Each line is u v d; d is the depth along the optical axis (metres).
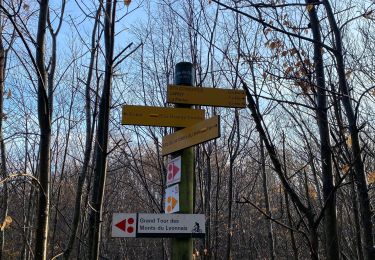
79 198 5.59
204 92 4.66
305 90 3.48
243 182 14.86
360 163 3.21
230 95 4.66
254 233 17.75
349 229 8.00
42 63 3.72
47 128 3.69
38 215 3.59
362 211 3.21
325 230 3.29
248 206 15.51
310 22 3.67
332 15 3.45
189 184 4.55
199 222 4.30
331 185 3.28
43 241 3.56
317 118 3.39
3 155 7.85
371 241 3.15
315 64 3.60
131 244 19.02
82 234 8.20
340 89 3.33
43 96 3.67
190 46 8.47
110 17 4.08
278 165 2.65
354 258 7.07
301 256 9.50
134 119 4.59
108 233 16.41
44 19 3.77
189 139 4.41
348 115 3.22
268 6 3.42
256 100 2.88
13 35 5.09
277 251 13.56
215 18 7.42
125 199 17.02
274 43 4.02
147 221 4.21
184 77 4.79
